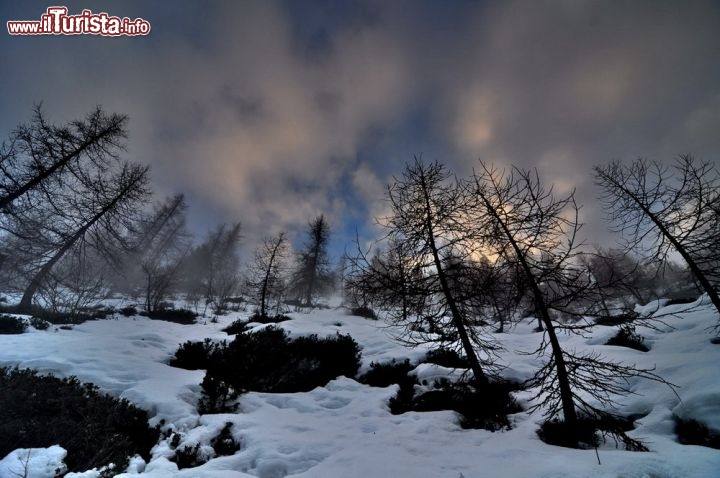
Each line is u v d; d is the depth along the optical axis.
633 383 6.96
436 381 8.12
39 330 10.49
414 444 5.01
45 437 4.33
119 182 16.70
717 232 8.60
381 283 7.44
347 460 4.39
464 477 3.78
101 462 4.12
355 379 9.63
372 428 5.81
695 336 9.29
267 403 7.07
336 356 10.28
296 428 5.66
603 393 6.78
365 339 12.57
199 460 4.65
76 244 15.14
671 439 4.92
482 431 5.70
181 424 5.48
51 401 5.10
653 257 10.02
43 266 13.84
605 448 4.78
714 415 4.98
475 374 6.89
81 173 14.16
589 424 5.32
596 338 11.52
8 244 12.93
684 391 5.86
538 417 6.14
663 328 11.26
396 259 8.02
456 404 6.95
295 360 9.73
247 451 4.72
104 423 4.91
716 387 5.44
